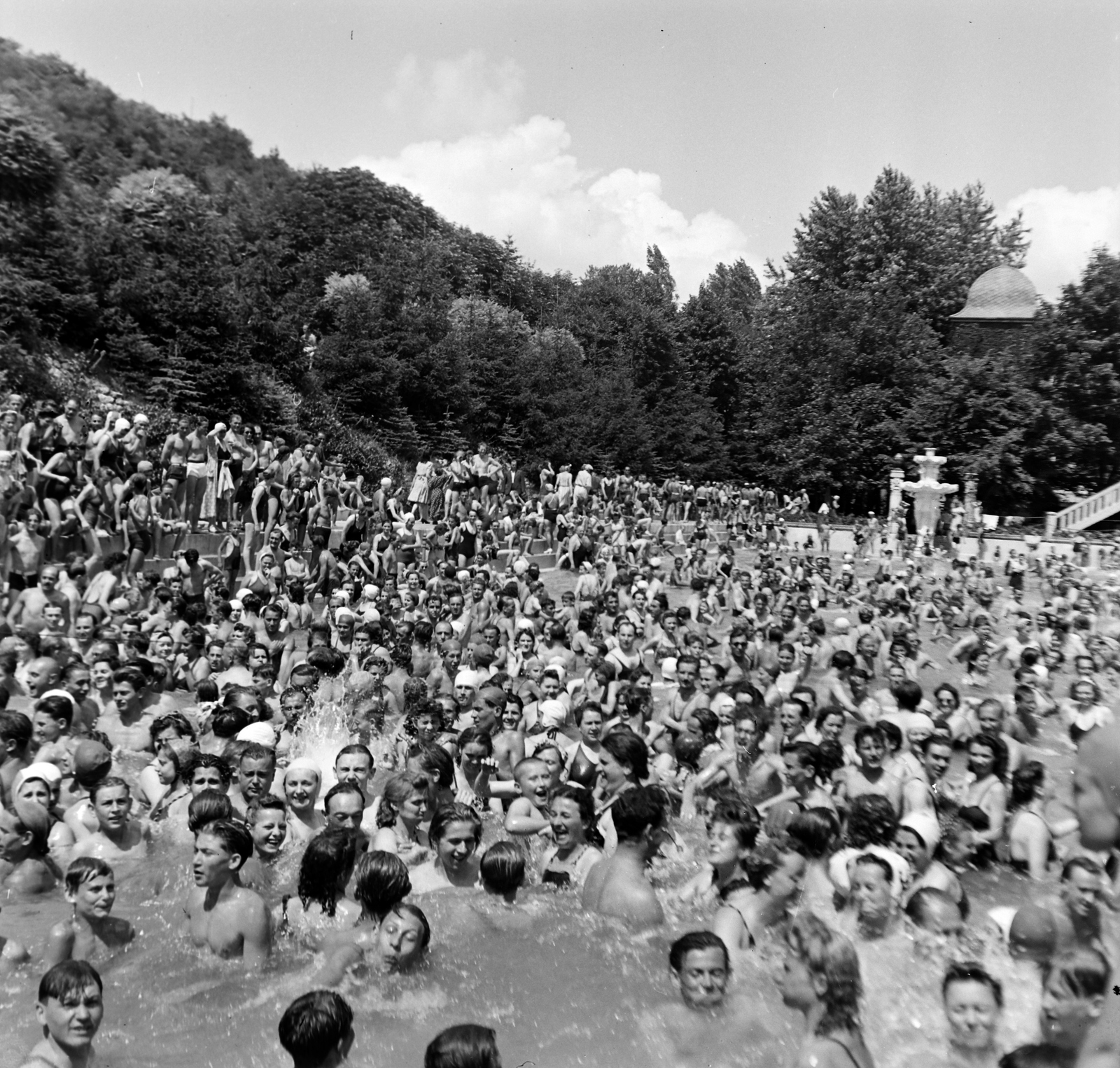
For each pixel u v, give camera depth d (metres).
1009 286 61.47
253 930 6.50
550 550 33.94
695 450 67.50
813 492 58.88
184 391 37.59
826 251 65.50
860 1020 5.45
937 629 24.38
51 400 31.02
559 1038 5.59
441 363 54.59
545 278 84.44
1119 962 5.40
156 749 9.00
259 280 48.06
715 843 7.20
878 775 8.88
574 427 59.91
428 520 30.95
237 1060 5.52
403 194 62.41
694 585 25.38
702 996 5.59
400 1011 5.95
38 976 6.37
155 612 15.36
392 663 12.62
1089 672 15.81
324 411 46.72
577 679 14.44
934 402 53.69
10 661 11.35
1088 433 50.50
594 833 8.05
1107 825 4.29
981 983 5.22
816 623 19.56
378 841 7.57
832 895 6.86
